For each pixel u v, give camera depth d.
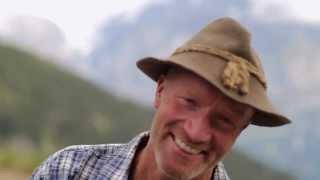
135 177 3.28
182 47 3.12
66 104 109.88
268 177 113.88
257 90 3.05
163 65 3.12
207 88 2.99
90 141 98.69
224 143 3.05
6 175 23.98
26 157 27.45
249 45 3.05
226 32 3.08
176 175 3.07
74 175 3.31
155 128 3.12
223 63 3.01
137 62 3.20
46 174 3.33
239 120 3.04
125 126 114.56
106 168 3.30
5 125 85.50
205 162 3.07
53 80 118.62
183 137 3.01
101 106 119.38
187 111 3.02
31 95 104.38
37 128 89.38
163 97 3.11
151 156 3.22
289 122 3.14
